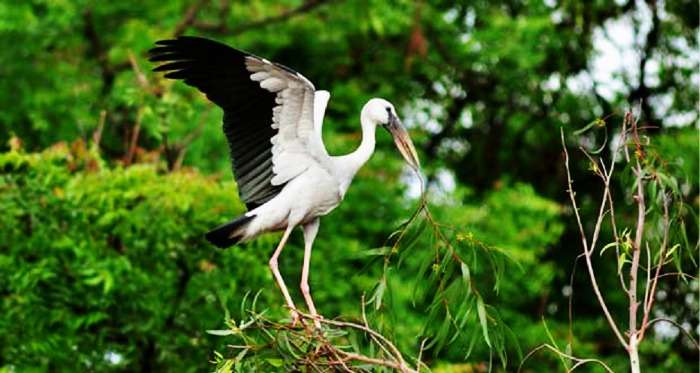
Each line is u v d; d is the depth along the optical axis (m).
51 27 20.22
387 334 8.60
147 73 17.59
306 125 9.40
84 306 14.32
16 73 19.97
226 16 20.91
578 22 19.97
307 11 20.61
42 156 14.66
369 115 10.20
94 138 15.24
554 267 18.92
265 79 9.16
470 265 9.11
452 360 16.75
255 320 8.01
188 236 14.38
